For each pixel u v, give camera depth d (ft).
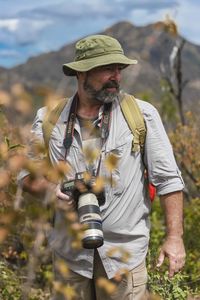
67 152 15.98
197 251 31.81
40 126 16.43
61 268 10.78
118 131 15.98
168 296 20.15
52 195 9.61
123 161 15.83
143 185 16.28
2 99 7.57
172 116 47.62
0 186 8.91
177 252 16.29
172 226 16.31
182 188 16.38
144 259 16.24
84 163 15.71
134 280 15.97
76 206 14.78
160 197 16.48
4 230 8.73
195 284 25.70
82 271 16.01
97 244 14.37
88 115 16.19
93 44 15.69
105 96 15.83
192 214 34.17
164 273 20.54
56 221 12.72
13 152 9.12
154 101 47.09
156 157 16.17
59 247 15.43
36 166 8.92
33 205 9.04
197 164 41.63
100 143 15.89
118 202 15.67
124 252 11.09
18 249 26.17
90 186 14.75
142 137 16.14
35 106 7.71
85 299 16.47
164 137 16.34
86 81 15.93
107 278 15.96
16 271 26.12
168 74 47.34
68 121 16.16
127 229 15.90
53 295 14.80
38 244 9.04
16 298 21.83
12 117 7.94
